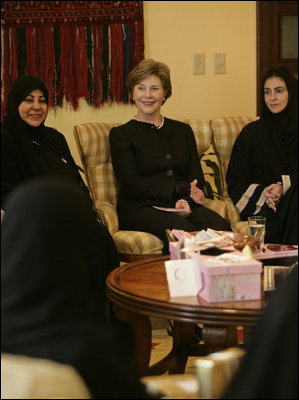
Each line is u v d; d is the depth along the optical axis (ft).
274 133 14.42
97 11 16.20
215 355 5.73
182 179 13.93
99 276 11.17
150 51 16.81
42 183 4.78
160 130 13.94
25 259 4.55
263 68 17.43
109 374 4.71
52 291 4.61
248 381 4.62
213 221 13.24
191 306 7.52
